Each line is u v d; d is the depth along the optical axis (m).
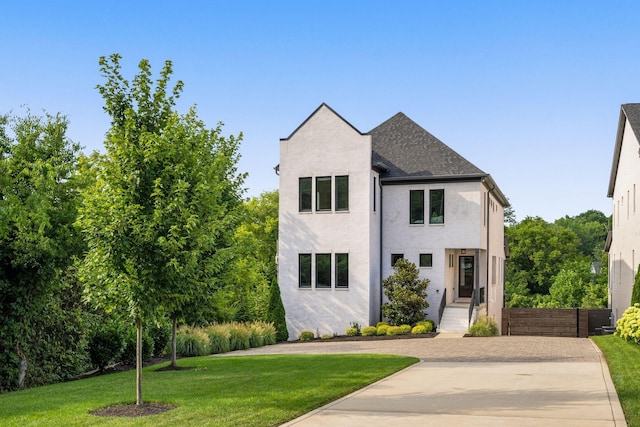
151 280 10.88
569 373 15.45
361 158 32.50
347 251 32.53
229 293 21.61
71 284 19.86
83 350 20.09
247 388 13.16
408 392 12.70
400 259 31.94
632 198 31.91
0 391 17.03
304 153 33.50
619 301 37.09
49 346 18.84
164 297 11.17
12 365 17.52
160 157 11.10
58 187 17.69
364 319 32.12
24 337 17.92
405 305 30.84
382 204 34.03
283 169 33.81
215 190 12.37
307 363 18.14
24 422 10.09
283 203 33.75
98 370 21.12
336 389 12.84
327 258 32.94
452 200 32.75
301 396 12.02
